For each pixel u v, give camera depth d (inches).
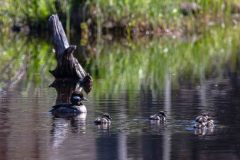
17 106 577.9
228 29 1298.0
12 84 706.2
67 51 734.5
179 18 1250.0
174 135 477.7
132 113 544.1
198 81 724.7
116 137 473.1
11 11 1217.4
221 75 772.6
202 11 1320.1
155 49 1027.9
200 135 477.4
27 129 496.7
